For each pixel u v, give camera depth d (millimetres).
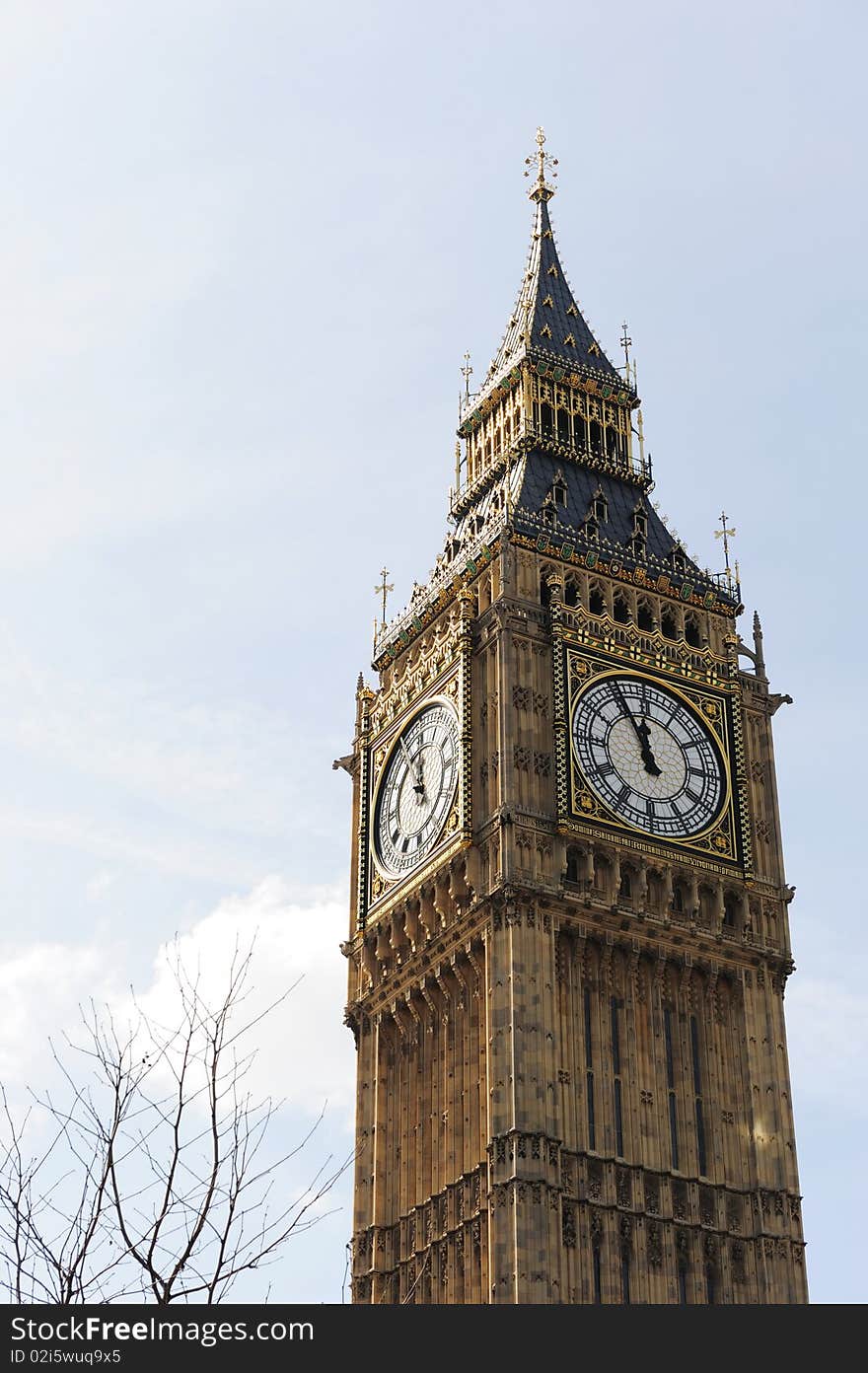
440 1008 89562
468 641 92562
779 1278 83250
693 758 92125
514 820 86500
